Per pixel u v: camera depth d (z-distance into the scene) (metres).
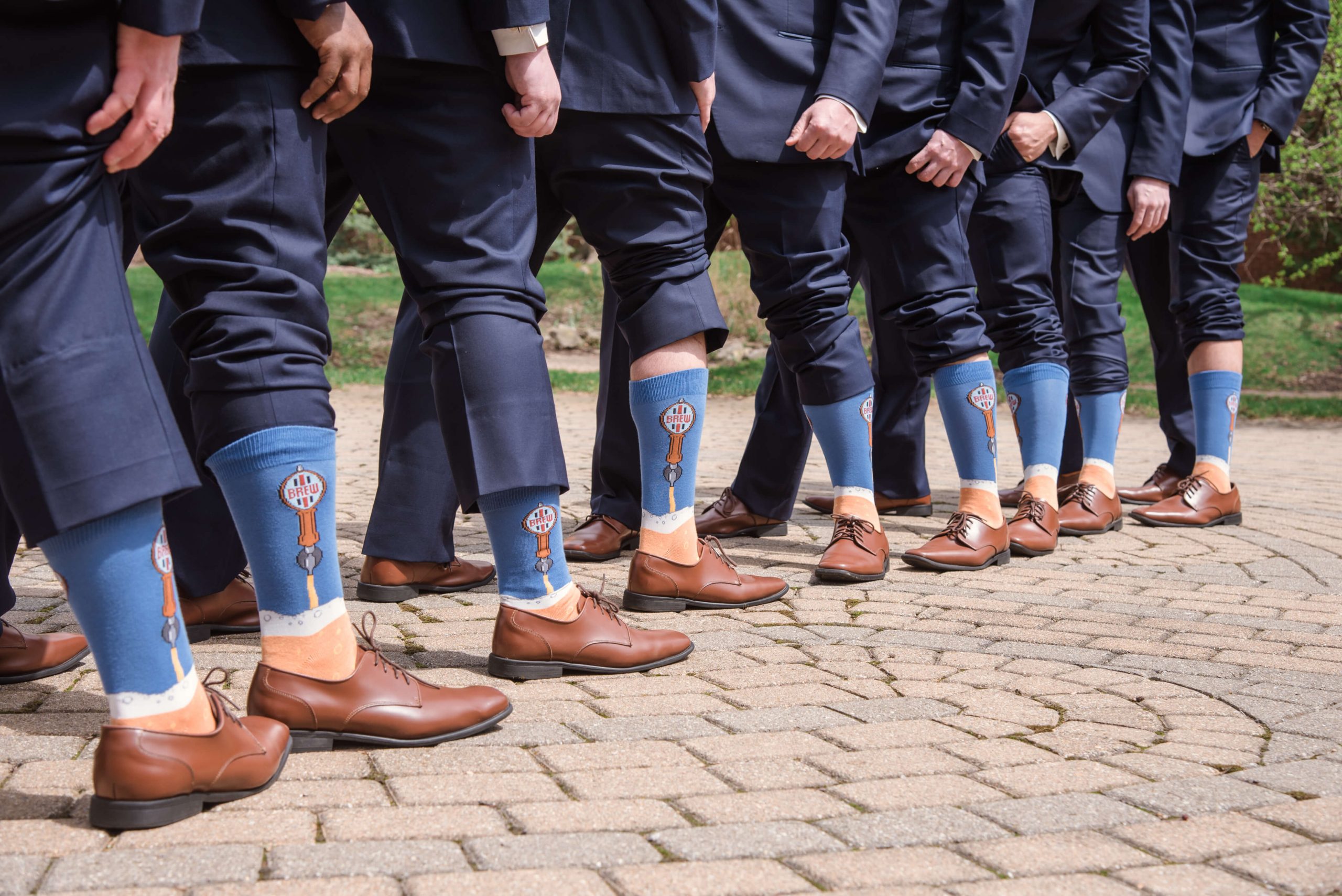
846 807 1.65
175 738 1.56
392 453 2.99
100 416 1.42
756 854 1.49
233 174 1.66
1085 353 4.39
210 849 1.47
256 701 1.83
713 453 6.97
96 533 1.46
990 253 3.99
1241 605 3.12
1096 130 3.95
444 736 1.89
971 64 3.38
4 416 1.39
